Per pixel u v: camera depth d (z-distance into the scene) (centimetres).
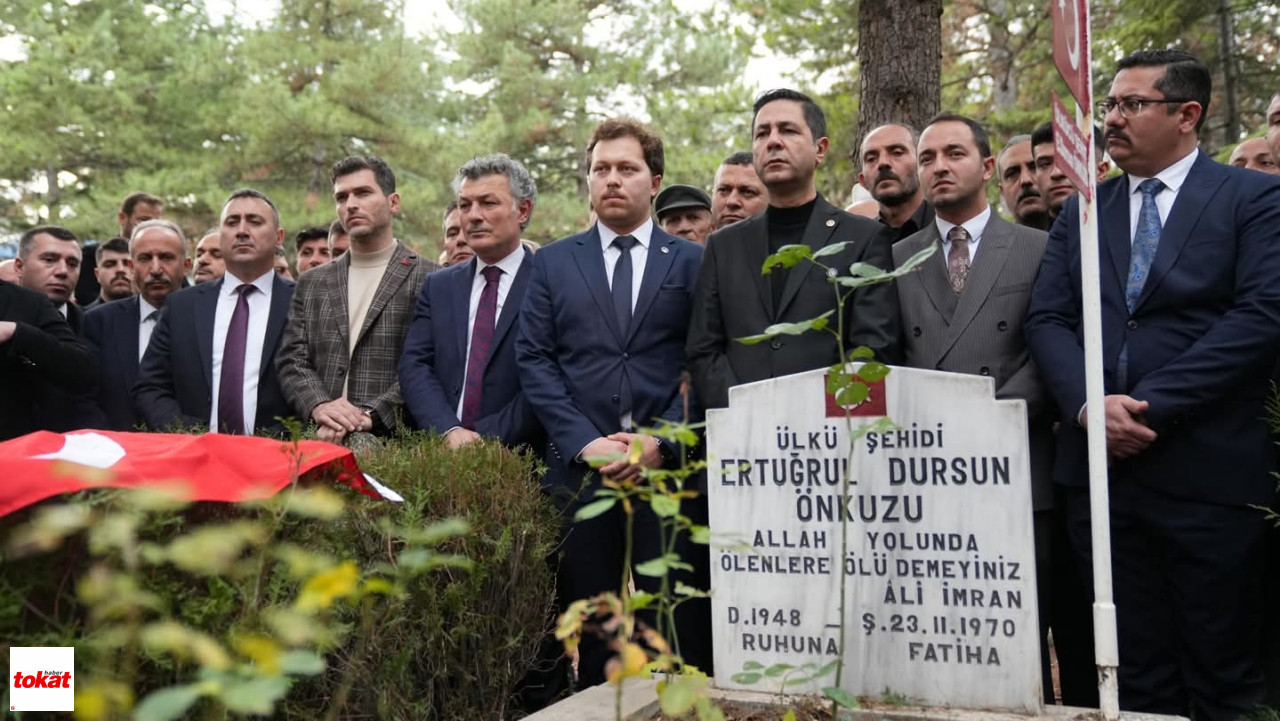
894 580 315
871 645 317
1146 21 1329
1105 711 293
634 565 396
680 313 426
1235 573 330
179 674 217
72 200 2148
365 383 490
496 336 457
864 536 319
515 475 361
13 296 510
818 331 385
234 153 2172
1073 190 476
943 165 401
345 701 276
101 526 207
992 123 1482
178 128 2242
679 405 409
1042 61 1616
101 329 584
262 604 234
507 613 343
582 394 415
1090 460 295
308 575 236
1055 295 367
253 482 248
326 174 2159
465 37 2366
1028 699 300
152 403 519
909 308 399
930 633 311
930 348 391
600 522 398
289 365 498
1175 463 333
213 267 707
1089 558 349
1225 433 332
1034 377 377
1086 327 293
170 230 598
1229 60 1365
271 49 2178
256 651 160
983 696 305
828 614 321
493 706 336
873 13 725
